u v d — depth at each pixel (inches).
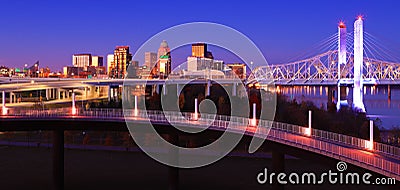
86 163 3966.5
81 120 2979.8
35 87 7017.7
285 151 2186.3
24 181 3358.8
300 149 2063.2
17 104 6481.3
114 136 5201.8
